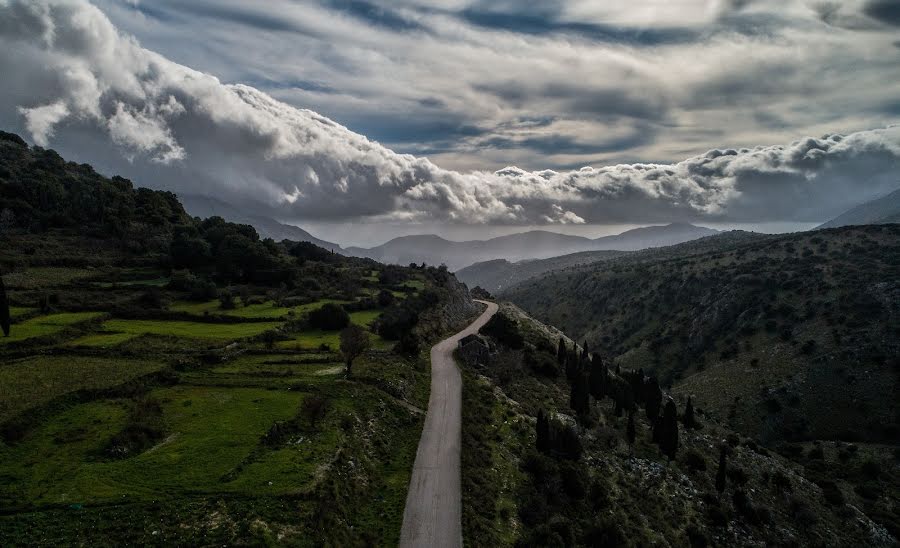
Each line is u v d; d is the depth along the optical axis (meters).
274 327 88.62
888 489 89.19
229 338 77.12
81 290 98.25
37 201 137.62
